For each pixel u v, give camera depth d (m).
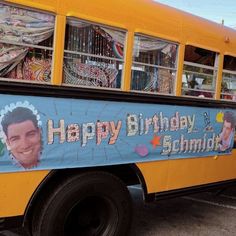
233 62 5.96
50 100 3.70
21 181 3.59
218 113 5.62
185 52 5.07
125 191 4.36
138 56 4.51
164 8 4.82
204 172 5.49
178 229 5.56
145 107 4.54
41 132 3.65
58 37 3.78
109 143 4.20
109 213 4.28
